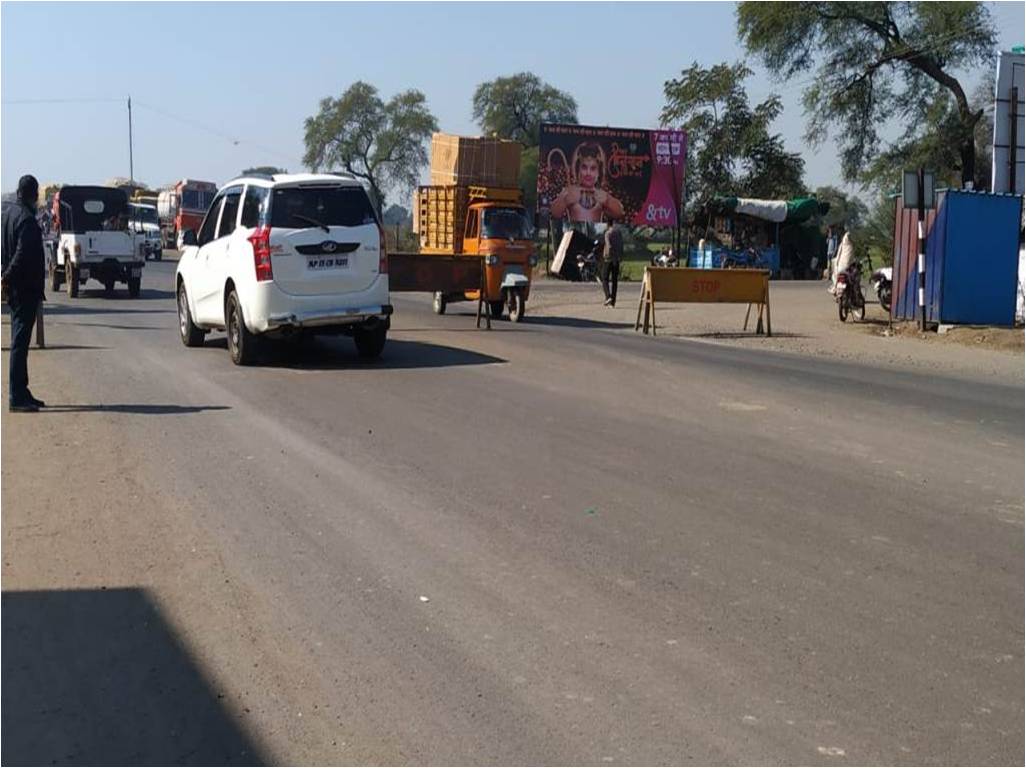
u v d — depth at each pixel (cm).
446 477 816
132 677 480
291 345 1608
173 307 2470
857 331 2172
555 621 541
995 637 528
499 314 2378
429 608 557
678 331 2128
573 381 1302
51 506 735
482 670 486
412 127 7894
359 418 1039
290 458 873
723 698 461
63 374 1310
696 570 617
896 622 545
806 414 1121
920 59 4419
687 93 5428
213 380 1267
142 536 672
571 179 4922
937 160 4484
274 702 457
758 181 5388
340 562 626
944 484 827
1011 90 2383
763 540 675
